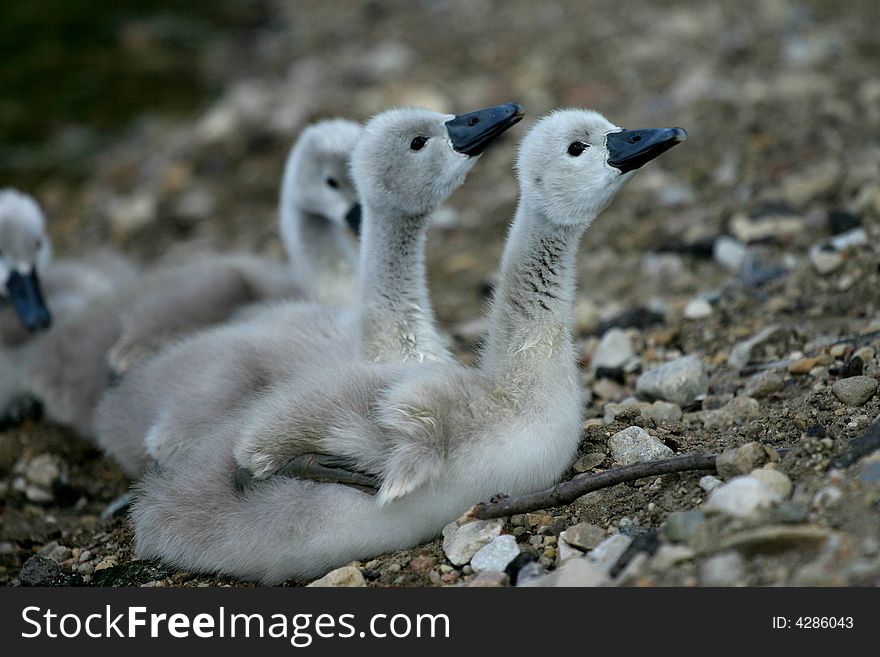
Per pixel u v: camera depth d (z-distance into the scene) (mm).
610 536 9117
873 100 18469
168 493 10086
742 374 11758
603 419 11266
